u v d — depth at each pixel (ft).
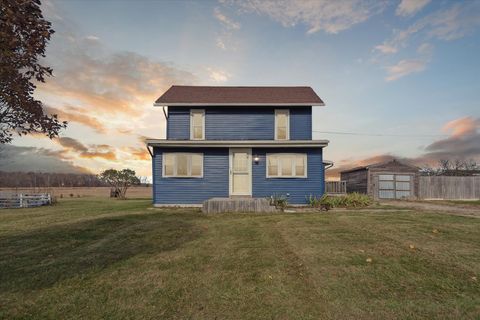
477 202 62.13
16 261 17.49
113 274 15.37
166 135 52.90
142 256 18.71
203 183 48.93
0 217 37.45
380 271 15.65
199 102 52.44
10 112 12.31
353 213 37.73
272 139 52.95
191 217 35.47
